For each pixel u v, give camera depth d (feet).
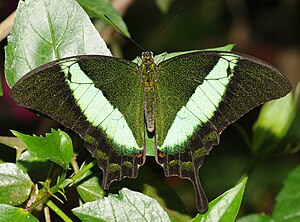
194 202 2.68
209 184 2.79
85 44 1.86
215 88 1.86
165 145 1.86
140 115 1.86
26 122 2.39
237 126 2.12
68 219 1.82
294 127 2.76
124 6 2.23
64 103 1.81
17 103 1.78
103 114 1.84
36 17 1.84
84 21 1.85
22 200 1.81
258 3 3.17
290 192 2.14
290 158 2.82
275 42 3.14
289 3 3.10
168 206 1.89
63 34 1.85
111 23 1.95
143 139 1.86
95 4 1.95
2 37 1.92
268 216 2.12
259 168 2.82
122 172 1.83
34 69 1.79
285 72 3.08
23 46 1.84
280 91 1.83
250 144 2.12
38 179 1.86
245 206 2.77
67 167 1.81
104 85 1.85
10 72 1.84
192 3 2.93
